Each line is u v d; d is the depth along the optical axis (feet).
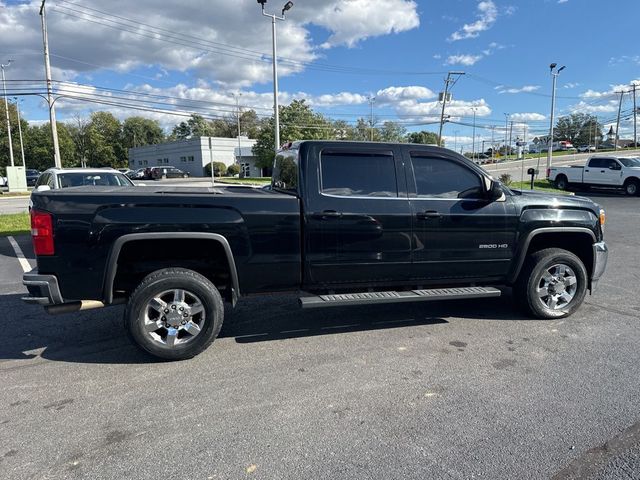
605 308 18.19
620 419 10.15
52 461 8.82
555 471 8.46
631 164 77.00
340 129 265.13
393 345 14.55
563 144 326.24
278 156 17.53
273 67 80.89
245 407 10.79
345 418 10.28
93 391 11.62
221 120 389.60
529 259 16.67
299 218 14.07
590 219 16.96
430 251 15.29
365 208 14.53
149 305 13.08
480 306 18.62
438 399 11.10
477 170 15.87
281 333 15.66
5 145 246.27
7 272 25.16
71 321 17.01
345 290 15.37
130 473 8.46
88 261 12.67
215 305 13.48
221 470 8.54
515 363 13.12
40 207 12.44
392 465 8.64
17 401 11.13
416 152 15.38
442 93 178.60
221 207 13.47
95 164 338.54
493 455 8.93
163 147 268.62
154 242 13.82
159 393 11.50
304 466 8.62
